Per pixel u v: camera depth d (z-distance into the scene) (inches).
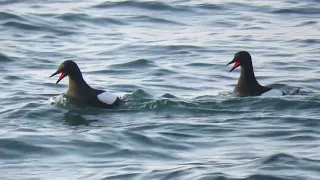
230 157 663.8
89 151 681.6
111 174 625.9
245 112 799.1
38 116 787.4
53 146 690.2
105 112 804.0
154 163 652.1
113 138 709.9
